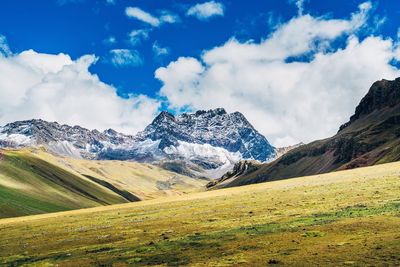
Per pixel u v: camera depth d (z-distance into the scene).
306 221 61.03
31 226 119.88
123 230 81.38
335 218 59.41
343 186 108.31
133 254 54.06
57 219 136.75
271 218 70.25
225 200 123.62
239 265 39.97
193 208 112.00
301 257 39.47
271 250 44.66
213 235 60.72
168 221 87.31
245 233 58.34
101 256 55.78
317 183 132.38
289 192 116.88
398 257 34.81
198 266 42.00
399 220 50.41
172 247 55.16
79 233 86.00
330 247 41.91
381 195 79.06
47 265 54.31
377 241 41.38
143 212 122.88
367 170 150.62
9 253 70.50
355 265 34.47
